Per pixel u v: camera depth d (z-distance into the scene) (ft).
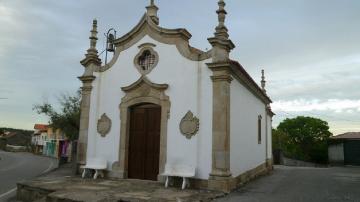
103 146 42.60
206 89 36.22
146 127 40.52
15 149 248.73
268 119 66.74
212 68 35.68
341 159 108.68
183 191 32.40
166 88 38.65
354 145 107.24
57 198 28.68
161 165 37.68
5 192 42.16
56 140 178.50
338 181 46.39
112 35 53.16
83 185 35.12
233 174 37.35
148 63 41.34
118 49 43.55
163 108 38.50
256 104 53.21
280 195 33.40
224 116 34.68
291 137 170.60
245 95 44.32
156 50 40.29
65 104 94.68
